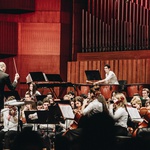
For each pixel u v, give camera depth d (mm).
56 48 18109
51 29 18188
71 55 18188
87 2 18156
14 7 18031
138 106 11031
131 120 10516
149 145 4492
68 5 18234
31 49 18266
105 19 17625
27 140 3969
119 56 17188
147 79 16500
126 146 4457
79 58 17922
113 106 10711
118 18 17422
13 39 18281
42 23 18234
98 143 3947
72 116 10125
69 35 18219
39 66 18203
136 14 17281
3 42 18172
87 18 17906
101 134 3975
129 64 16859
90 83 16266
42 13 18250
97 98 10133
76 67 17719
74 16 18125
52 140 11820
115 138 4086
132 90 15289
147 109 10391
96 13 17766
